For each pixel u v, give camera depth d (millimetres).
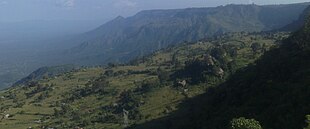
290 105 105375
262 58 174750
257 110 119312
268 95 123562
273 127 101250
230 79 177125
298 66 131375
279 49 165500
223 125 126312
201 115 155625
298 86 113625
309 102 101562
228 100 146750
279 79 131375
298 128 94312
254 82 144000
